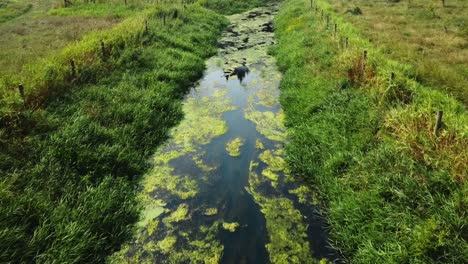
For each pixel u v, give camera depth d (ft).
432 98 33.30
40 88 35.60
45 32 76.69
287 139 39.14
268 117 44.47
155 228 26.68
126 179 31.32
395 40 61.62
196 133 40.93
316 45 60.34
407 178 24.58
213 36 82.58
